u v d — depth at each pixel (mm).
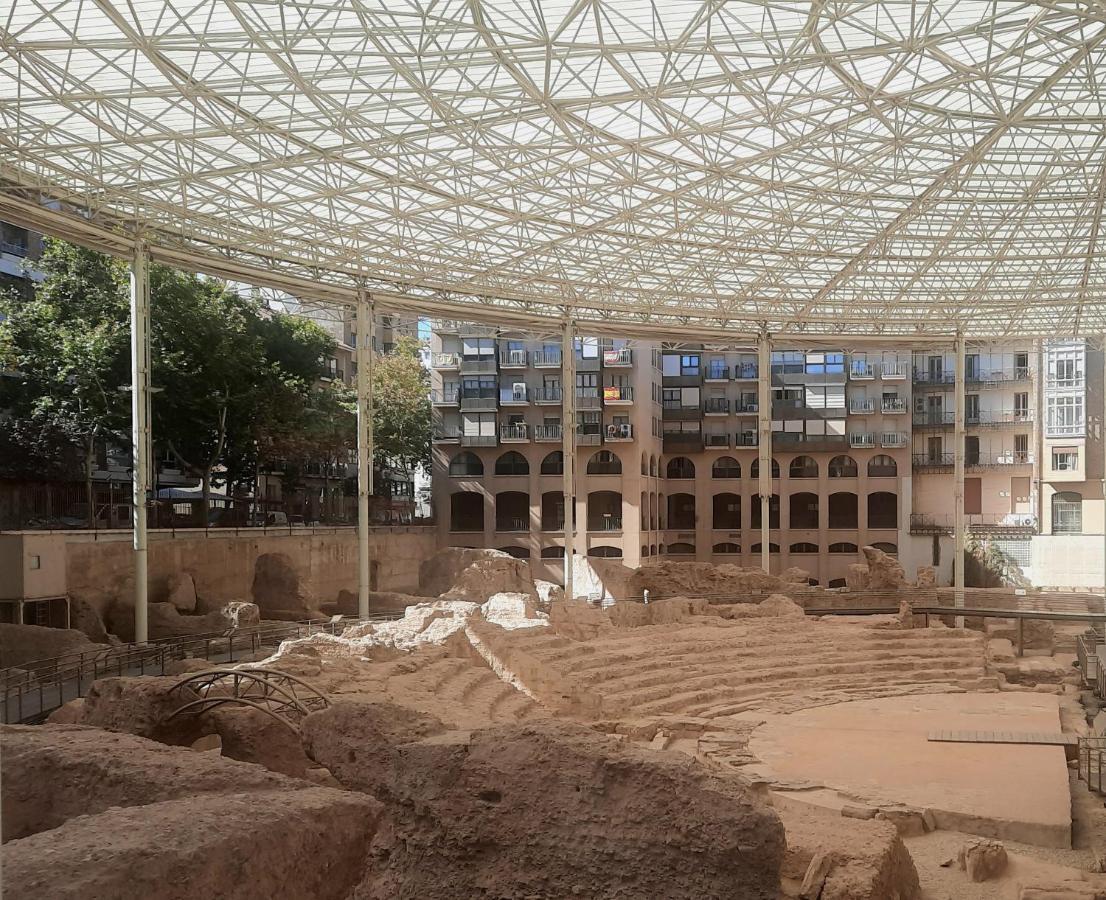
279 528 54219
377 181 37375
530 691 29031
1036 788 20938
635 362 74938
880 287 51781
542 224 42062
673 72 30016
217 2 25172
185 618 38438
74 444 50719
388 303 45406
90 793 12305
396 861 12367
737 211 41531
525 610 36312
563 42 25750
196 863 8711
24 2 24891
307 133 33219
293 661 24234
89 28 26500
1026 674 38375
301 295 43219
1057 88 31125
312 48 27453
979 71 28281
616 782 11453
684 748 26219
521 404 75375
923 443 79188
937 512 78500
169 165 33625
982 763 23375
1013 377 77062
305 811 10164
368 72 27578
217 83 27969
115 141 30828
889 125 32312
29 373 46812
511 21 25547
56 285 46938
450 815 12016
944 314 55000
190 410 49812
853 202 40969
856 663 37062
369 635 29703
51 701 25125
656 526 78750
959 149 34875
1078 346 71438
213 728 19078
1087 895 14586
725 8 26359
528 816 11680
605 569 52812
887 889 13750
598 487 74750
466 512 77750
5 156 31891
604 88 30750
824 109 30922
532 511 75062
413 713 15117
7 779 12578
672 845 11000
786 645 38656
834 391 78312
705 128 31500
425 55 25828
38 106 30781
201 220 37469
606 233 41656
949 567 75188
